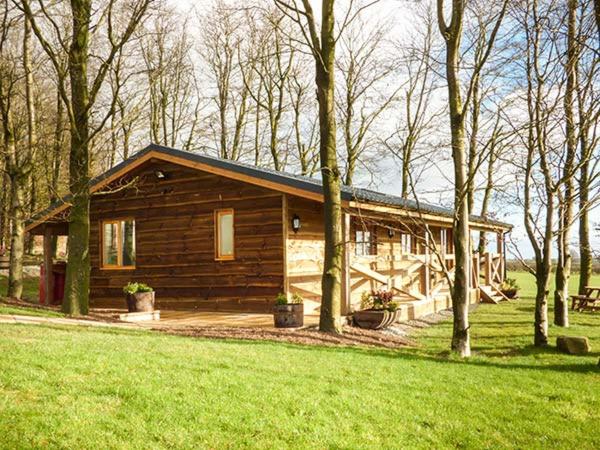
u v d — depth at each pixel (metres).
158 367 6.36
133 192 15.37
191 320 12.18
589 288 17.30
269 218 13.38
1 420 4.48
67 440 4.28
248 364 6.93
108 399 5.16
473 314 16.31
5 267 24.28
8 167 15.73
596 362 8.95
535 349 10.52
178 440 4.48
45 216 15.55
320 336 10.08
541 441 5.22
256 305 13.44
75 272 12.31
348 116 25.88
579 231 18.25
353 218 15.44
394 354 8.90
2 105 15.58
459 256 9.57
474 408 6.01
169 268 14.70
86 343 7.46
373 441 4.88
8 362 6.05
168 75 26.78
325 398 5.79
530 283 29.92
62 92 11.90
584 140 11.79
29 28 15.68
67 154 21.62
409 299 16.22
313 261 14.43
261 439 4.66
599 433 5.46
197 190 14.40
